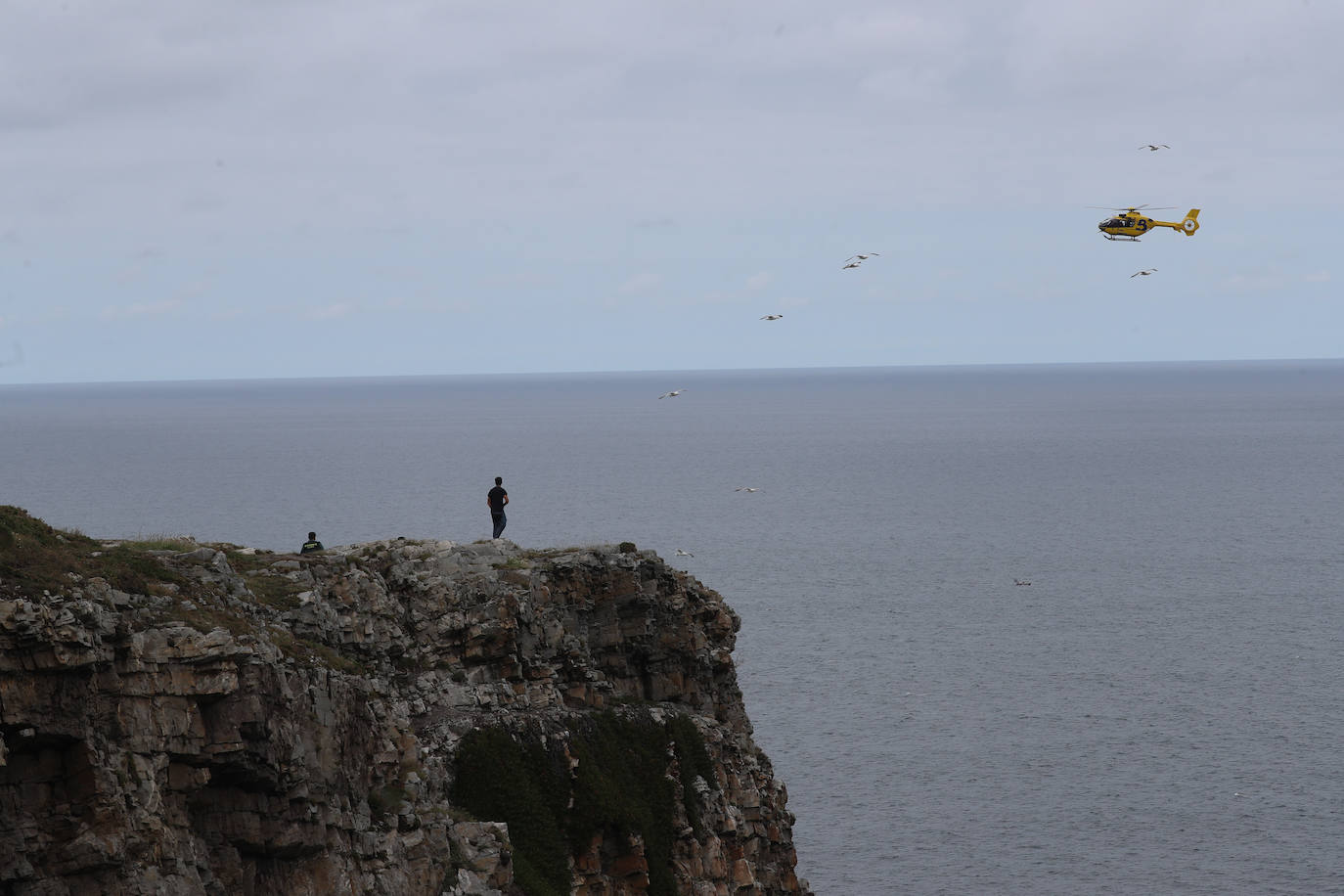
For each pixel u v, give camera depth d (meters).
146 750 72.75
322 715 85.06
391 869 89.00
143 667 73.19
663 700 142.50
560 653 128.62
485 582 123.19
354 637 102.69
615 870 119.94
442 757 106.50
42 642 67.81
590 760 121.00
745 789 143.00
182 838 73.94
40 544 77.19
